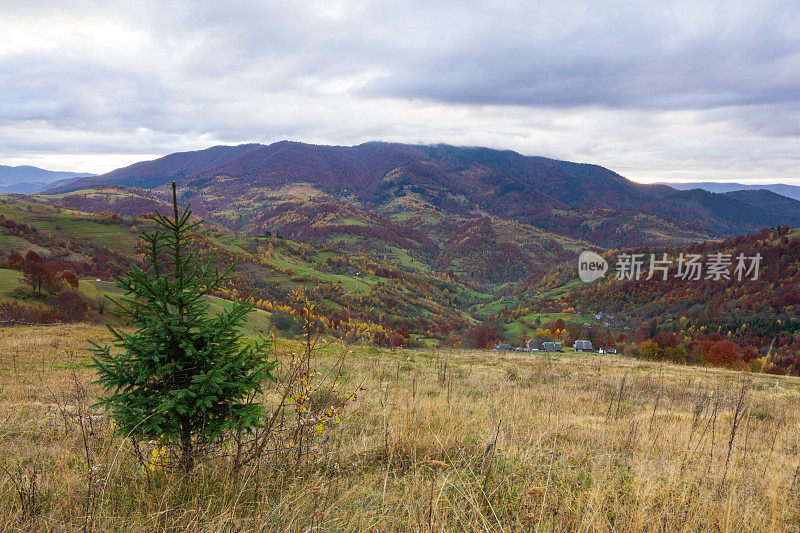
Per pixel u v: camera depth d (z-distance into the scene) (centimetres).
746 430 709
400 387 1134
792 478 442
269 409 527
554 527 287
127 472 388
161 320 354
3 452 483
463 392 1093
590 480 396
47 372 1325
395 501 335
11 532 284
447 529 280
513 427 585
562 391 1193
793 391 1708
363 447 480
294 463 397
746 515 324
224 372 367
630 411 924
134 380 366
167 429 347
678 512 319
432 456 449
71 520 291
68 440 536
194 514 302
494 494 349
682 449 536
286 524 293
